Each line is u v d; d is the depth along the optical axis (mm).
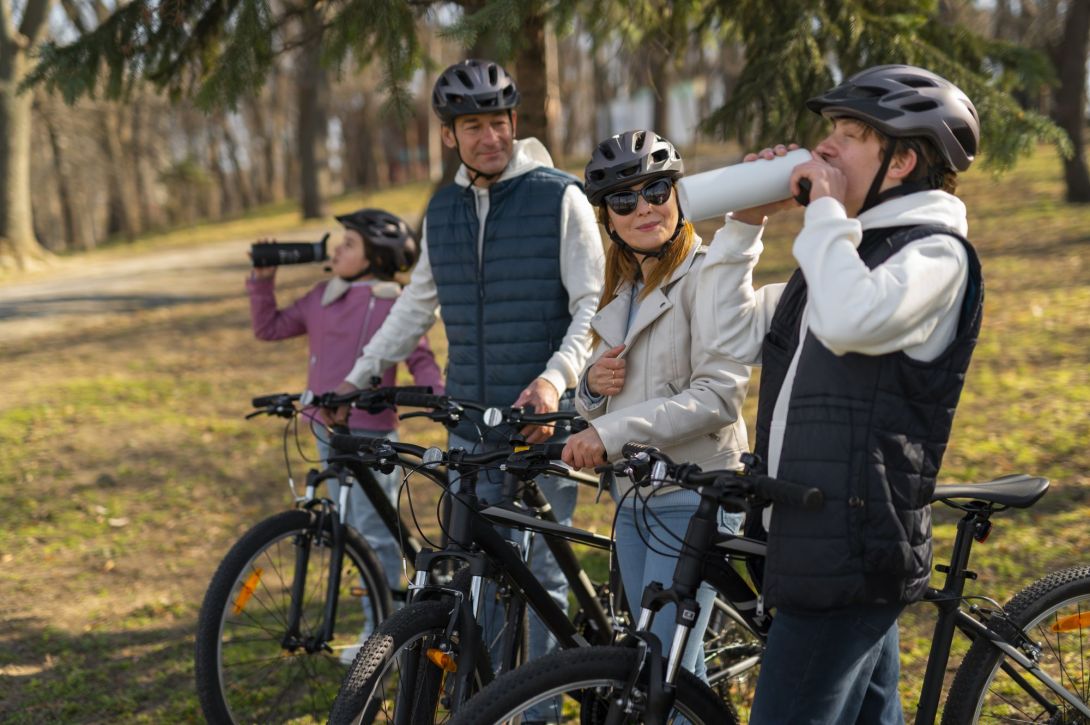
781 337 2582
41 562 6512
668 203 3033
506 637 3182
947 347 2291
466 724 2363
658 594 2541
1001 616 2936
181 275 21312
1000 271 13352
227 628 5004
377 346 4340
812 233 2248
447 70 3885
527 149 4055
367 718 2783
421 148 61281
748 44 6219
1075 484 6285
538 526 3113
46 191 43594
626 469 2541
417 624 2814
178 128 54031
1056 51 17391
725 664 3740
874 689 2758
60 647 5199
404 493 7562
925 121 2283
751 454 2412
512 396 3984
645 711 2436
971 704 2918
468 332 4039
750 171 2428
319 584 4316
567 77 39406
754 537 2838
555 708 3193
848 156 2385
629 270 3213
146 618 5621
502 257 3926
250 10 5387
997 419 7766
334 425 4031
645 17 6551
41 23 22078
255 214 44531
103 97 5707
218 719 3617
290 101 56750
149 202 50094
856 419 2260
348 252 4676
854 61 5574
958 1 6785
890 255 2273
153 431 9320
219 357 12680
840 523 2264
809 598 2295
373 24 5414
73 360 12594
